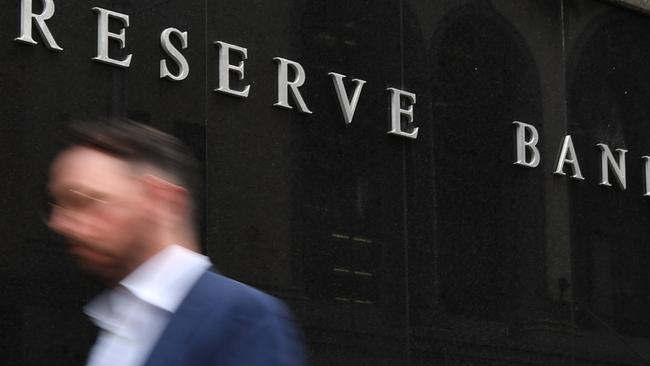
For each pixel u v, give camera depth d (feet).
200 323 9.24
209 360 9.18
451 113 37.93
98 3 30.09
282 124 33.55
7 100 28.22
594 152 41.93
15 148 28.12
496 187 38.75
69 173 9.68
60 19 29.35
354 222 34.81
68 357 28.04
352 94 35.42
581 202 41.14
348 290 34.30
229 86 32.42
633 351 41.47
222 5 32.60
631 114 43.37
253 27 33.24
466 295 37.29
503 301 38.27
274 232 32.83
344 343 33.99
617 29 43.70
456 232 37.42
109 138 9.73
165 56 31.22
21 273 27.66
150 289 9.43
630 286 42.04
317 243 33.81
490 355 37.58
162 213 9.73
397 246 35.78
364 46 35.96
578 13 42.37
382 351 34.83
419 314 35.96
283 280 32.89
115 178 9.62
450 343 36.58
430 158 37.14
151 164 9.74
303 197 33.68
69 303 28.17
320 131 34.42
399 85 36.68
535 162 39.88
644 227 42.83
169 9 31.45
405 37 37.09
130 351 9.37
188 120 31.42
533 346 38.81
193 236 10.20
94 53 29.81
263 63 33.35
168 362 9.17
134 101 30.42
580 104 41.81
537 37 40.91
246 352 9.15
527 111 40.14
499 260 38.42
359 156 35.29
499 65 39.60
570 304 40.09
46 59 28.99
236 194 32.14
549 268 39.75
